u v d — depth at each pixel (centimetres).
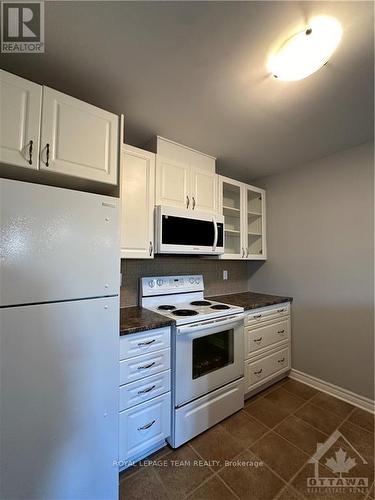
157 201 192
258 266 304
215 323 183
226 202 272
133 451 147
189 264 258
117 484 126
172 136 199
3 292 97
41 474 104
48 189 109
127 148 178
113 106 160
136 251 179
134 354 150
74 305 115
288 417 196
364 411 204
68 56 120
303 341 255
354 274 219
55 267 110
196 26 105
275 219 285
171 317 176
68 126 126
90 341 119
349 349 221
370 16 100
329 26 104
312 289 249
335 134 198
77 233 116
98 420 121
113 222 129
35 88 117
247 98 153
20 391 100
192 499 129
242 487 135
